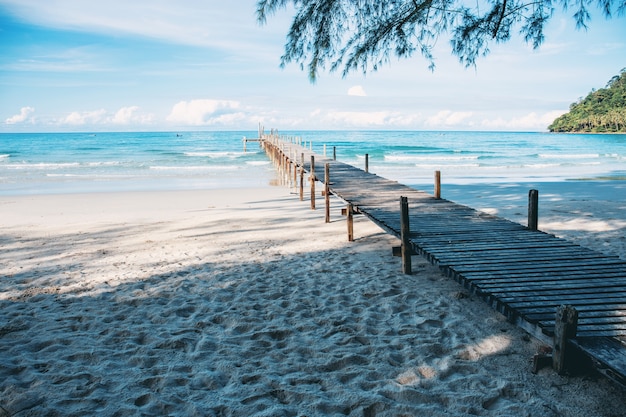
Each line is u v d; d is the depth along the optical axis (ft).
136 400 10.12
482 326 14.26
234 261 22.77
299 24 21.03
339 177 41.42
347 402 9.97
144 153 143.33
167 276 20.27
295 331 14.14
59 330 14.21
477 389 10.46
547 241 18.37
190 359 12.23
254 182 70.23
